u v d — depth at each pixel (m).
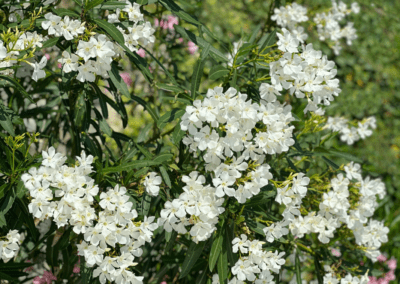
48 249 1.55
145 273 1.67
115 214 1.33
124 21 1.42
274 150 1.38
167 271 1.69
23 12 1.48
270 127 1.35
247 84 1.44
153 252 1.72
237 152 1.40
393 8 4.57
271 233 1.43
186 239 1.54
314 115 1.51
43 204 1.29
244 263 1.38
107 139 2.32
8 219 1.43
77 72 1.38
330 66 1.37
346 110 3.64
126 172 1.46
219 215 1.41
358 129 1.83
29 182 1.28
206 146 1.33
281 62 1.33
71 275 1.63
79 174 1.31
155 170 1.47
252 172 1.37
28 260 1.67
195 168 1.56
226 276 1.41
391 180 3.26
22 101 1.60
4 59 1.30
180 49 1.97
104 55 1.32
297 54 1.37
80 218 1.31
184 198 1.34
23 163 1.38
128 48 1.36
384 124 3.70
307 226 1.48
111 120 2.33
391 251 2.20
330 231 1.49
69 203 1.30
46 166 1.29
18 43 1.33
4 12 1.48
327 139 1.66
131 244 1.36
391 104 3.87
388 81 3.97
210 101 1.31
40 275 1.69
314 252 1.64
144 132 1.63
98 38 1.32
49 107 1.67
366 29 4.22
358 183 1.57
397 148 3.54
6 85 1.47
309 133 1.71
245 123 1.33
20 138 1.33
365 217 1.58
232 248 1.41
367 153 3.38
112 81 1.39
